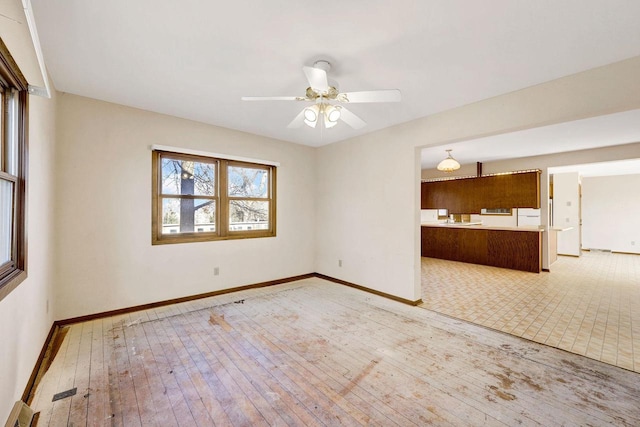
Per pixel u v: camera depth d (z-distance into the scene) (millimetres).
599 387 1919
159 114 3369
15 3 1469
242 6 1595
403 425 1582
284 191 4641
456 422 1604
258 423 1593
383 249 3916
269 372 2086
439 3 1558
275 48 2025
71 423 1570
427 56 2109
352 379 2006
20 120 1694
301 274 4906
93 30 1824
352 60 2174
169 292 3482
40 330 2176
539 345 2506
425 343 2539
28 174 1761
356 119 2504
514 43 1939
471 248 6504
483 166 6594
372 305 3547
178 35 1880
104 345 2451
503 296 3938
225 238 3961
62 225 2797
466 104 3008
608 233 8148
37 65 1974
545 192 5660
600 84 2227
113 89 2730
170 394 1829
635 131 3924
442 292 4133
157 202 3406
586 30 1789
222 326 2881
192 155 3682
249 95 2859
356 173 4324
